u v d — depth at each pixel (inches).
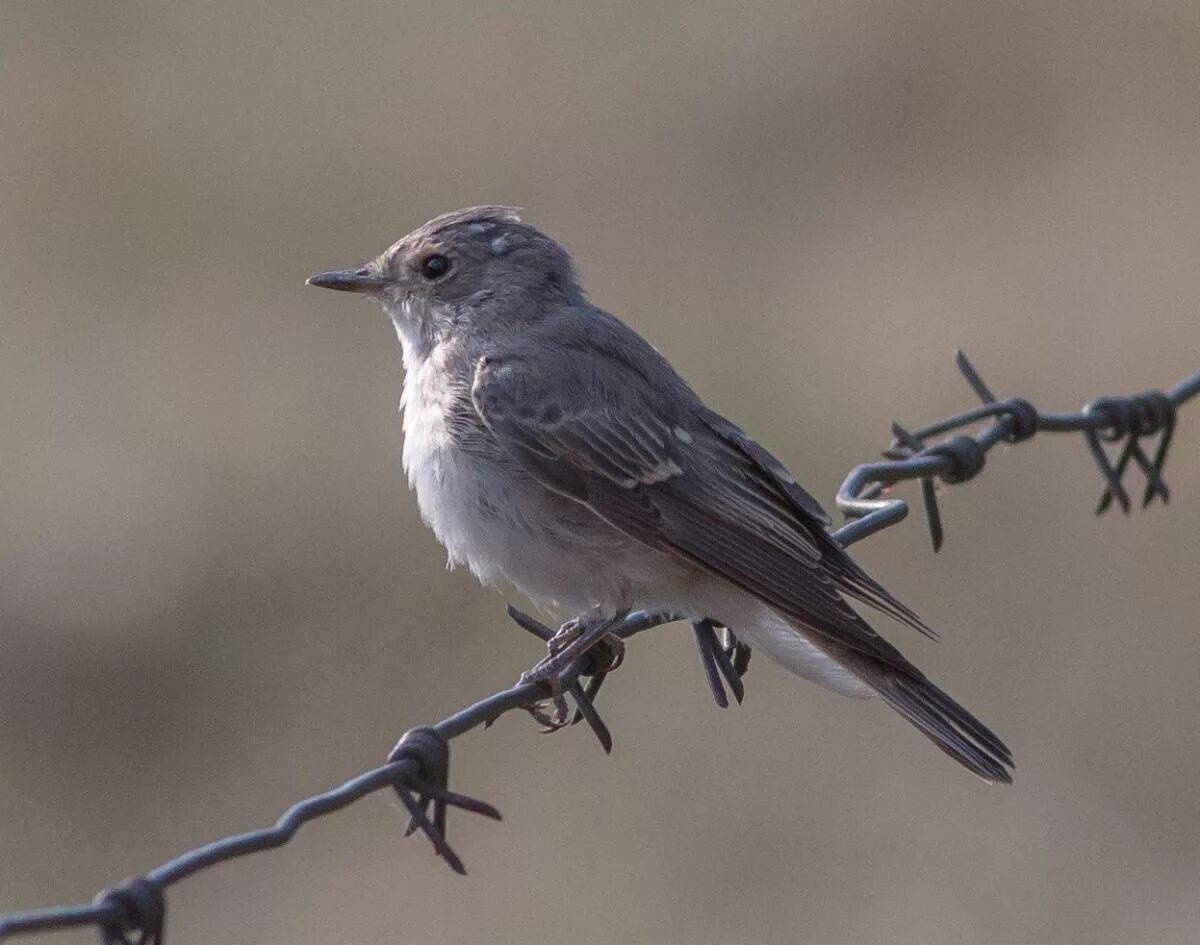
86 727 531.2
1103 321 633.0
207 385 621.3
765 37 844.0
